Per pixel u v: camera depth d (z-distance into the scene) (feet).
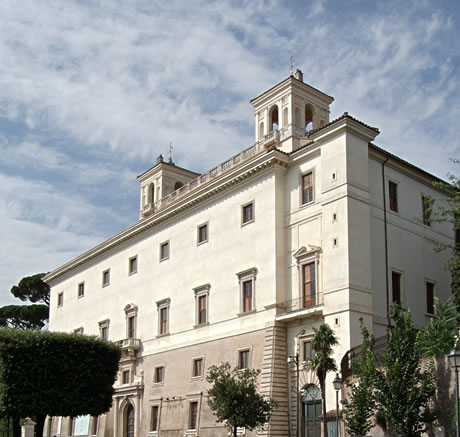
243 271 171.83
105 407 162.09
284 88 197.06
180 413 184.14
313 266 156.76
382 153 162.40
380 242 156.25
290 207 167.12
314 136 162.30
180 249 202.80
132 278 226.58
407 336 105.70
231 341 171.63
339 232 148.97
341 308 143.23
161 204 237.04
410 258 163.84
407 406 99.50
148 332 210.59
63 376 155.63
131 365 213.05
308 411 147.43
